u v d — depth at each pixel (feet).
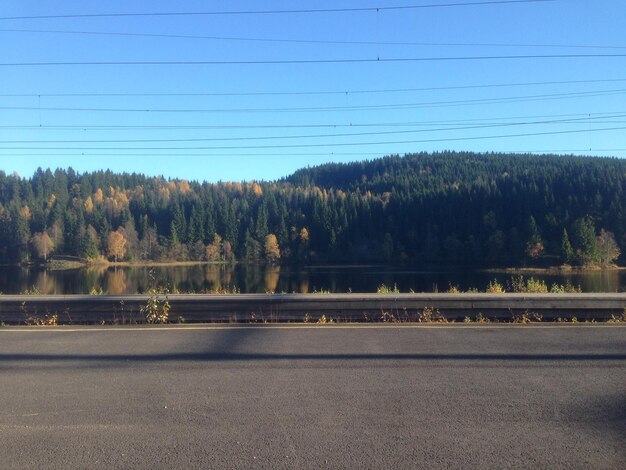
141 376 21.34
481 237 219.41
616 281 121.29
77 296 39.47
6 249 163.63
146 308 36.42
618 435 15.02
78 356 24.98
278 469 12.94
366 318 36.81
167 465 13.19
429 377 20.95
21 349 26.61
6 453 13.94
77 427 15.76
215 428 15.62
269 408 17.34
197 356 24.88
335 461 13.35
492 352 25.45
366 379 20.71
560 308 36.63
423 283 133.39
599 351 25.66
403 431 15.31
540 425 15.75
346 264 223.51
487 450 13.99
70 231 180.75
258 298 37.50
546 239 190.90
